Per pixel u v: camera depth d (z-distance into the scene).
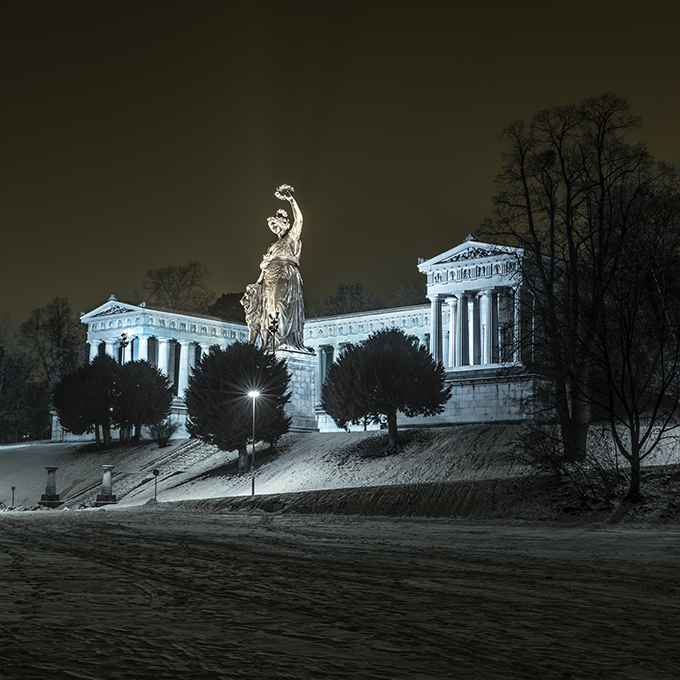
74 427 106.38
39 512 59.62
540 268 55.12
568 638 12.65
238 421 78.62
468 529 38.97
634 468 46.47
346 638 12.28
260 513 53.44
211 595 16.50
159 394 106.00
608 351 51.00
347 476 71.69
